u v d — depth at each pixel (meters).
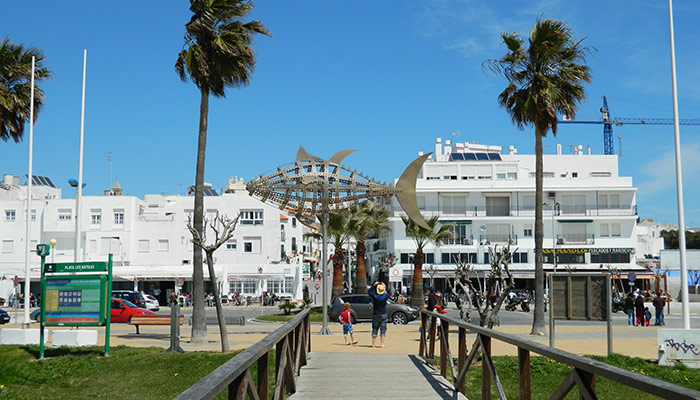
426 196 63.69
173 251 60.94
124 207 60.91
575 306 16.59
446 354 11.30
